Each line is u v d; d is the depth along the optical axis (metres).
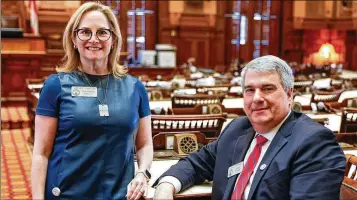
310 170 1.84
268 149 1.96
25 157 6.29
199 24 15.05
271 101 1.95
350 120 3.97
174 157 2.80
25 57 9.98
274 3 15.84
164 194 2.06
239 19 15.69
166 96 6.50
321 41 15.59
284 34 15.89
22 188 4.93
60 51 10.74
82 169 2.11
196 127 3.37
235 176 2.04
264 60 1.98
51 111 2.11
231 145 2.13
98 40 2.12
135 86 2.26
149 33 14.80
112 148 2.14
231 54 15.70
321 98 5.67
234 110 4.88
